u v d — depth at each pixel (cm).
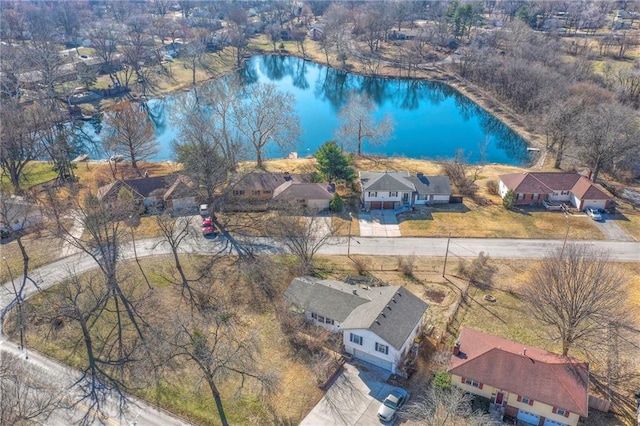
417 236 6600
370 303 4728
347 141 10250
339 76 15988
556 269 4628
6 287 5541
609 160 7750
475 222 6944
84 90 13050
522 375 3922
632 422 3869
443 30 17662
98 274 5738
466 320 5003
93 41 15062
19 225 6731
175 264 5941
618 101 10275
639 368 4409
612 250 6200
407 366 4384
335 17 19650
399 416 3925
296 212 7000
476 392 4050
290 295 5050
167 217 6488
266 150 10169
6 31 17638
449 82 14775
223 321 4966
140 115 9131
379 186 7281
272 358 4525
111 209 6303
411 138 11062
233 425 3878
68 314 5009
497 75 13125
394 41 18588
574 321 4222
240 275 5719
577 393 3781
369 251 6256
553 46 14375
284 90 14362
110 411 4009
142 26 19725
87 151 10306
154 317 5047
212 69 15962
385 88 14812
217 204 7306
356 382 4275
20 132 7844
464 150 10325
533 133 10762
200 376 4350
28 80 12325
